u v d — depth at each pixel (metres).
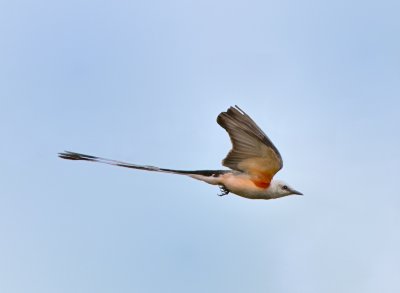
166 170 16.64
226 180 16.73
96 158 16.53
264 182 16.69
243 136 16.19
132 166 16.50
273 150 16.16
